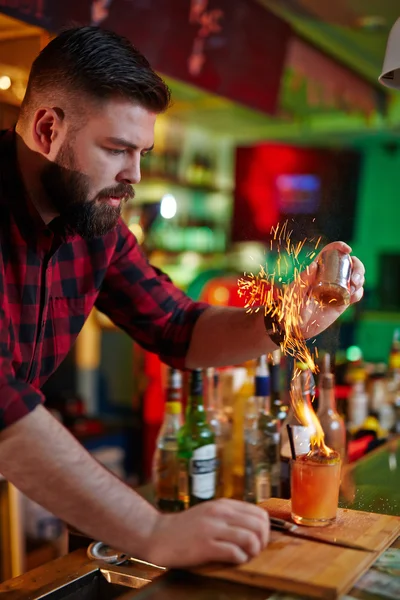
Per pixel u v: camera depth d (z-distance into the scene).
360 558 0.94
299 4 2.72
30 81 1.09
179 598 0.87
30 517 2.72
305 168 4.70
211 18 2.48
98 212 1.12
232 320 1.43
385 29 2.97
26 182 1.16
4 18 1.66
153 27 2.20
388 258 4.96
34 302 1.25
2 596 1.02
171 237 4.10
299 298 1.29
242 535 0.89
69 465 0.90
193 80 2.47
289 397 1.56
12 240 1.19
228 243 4.41
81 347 4.07
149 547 0.90
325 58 3.31
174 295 1.53
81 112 1.03
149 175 3.96
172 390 1.58
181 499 1.49
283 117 4.09
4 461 0.91
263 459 1.53
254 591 0.88
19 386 0.94
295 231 1.34
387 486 1.40
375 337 4.64
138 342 1.56
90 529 0.91
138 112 1.04
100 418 3.81
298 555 0.95
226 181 4.73
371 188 4.98
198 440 1.49
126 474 3.73
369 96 3.88
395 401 2.22
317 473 1.06
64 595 1.05
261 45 2.80
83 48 1.03
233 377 1.74
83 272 1.39
